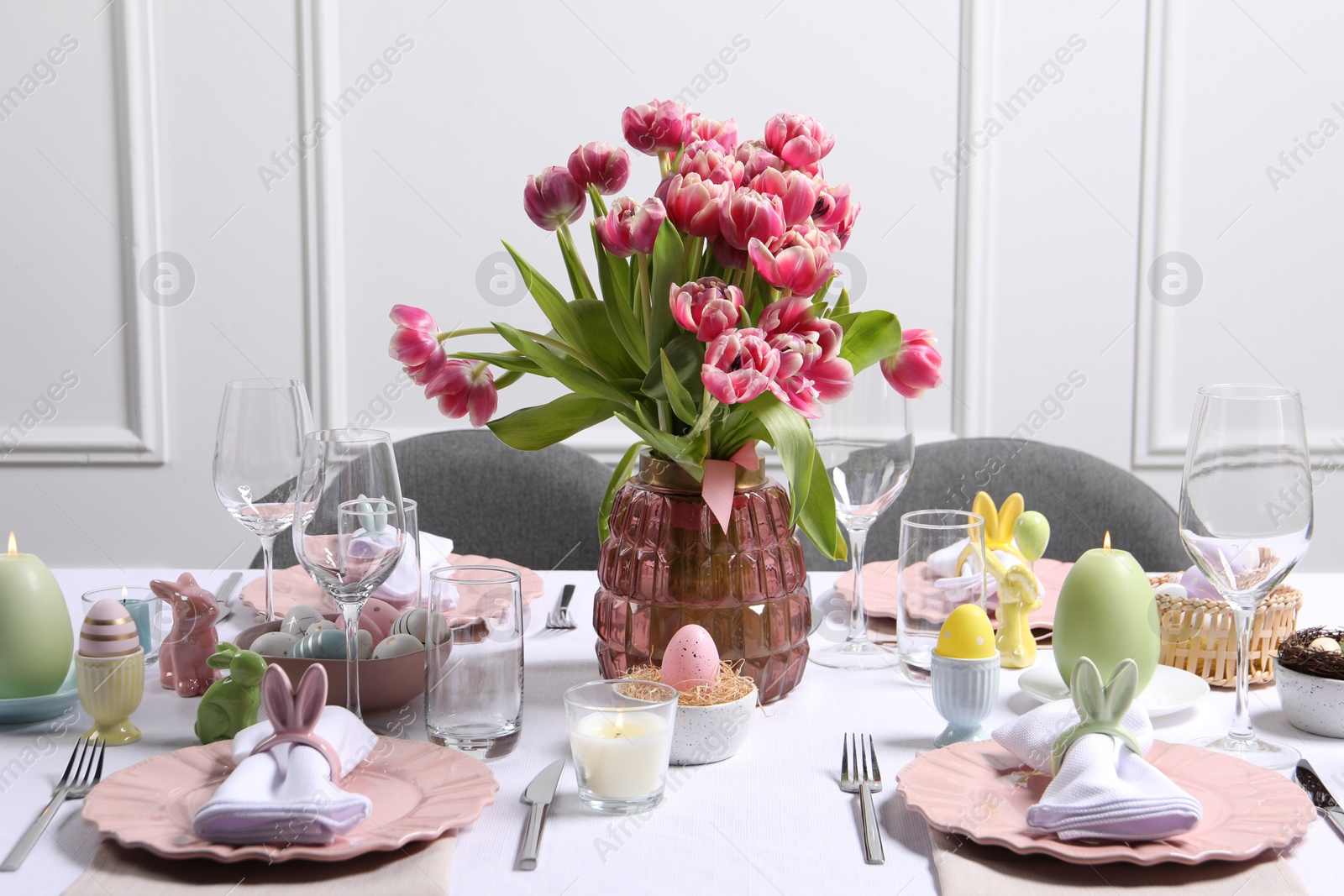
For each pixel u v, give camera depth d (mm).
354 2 2336
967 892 589
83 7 2324
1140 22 2371
